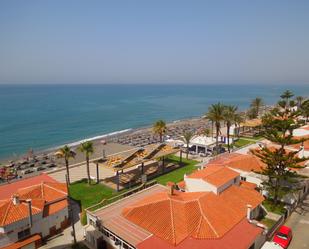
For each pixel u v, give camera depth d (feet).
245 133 285.64
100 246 93.56
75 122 431.43
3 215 91.71
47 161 225.56
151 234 83.92
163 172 172.96
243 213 96.53
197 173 121.29
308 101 250.16
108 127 407.64
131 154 158.20
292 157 112.16
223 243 78.84
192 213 89.61
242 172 133.90
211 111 207.41
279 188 114.01
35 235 97.14
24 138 319.88
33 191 110.11
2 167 206.69
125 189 148.25
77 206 127.65
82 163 205.98
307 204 122.72
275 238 91.61
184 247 76.69
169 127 395.34
